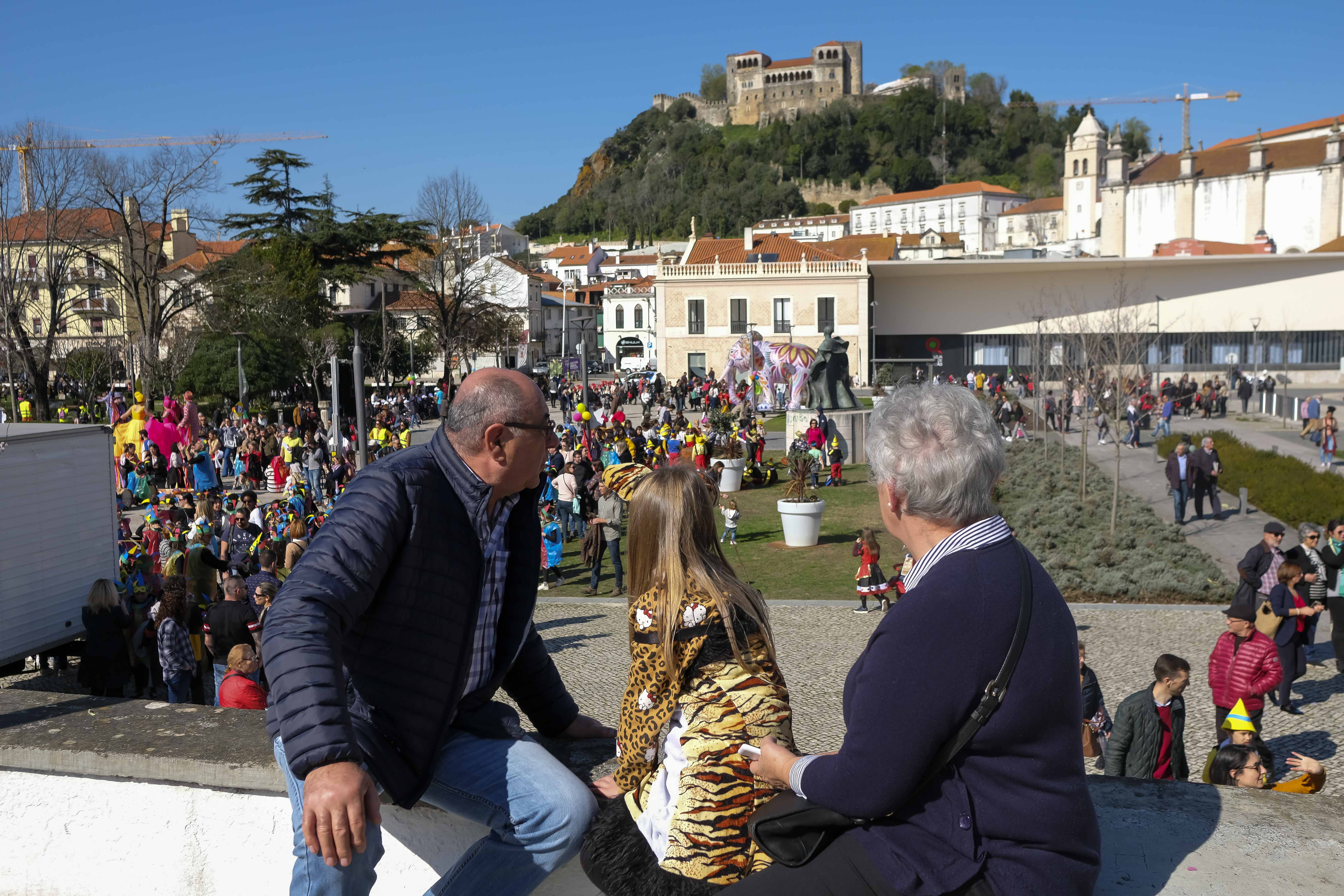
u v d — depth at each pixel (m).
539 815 1.87
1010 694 1.42
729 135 180.00
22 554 8.76
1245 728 5.81
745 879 1.61
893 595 13.95
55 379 51.06
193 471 23.16
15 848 2.53
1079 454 29.77
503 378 1.90
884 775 1.44
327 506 22.56
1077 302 57.47
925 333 59.47
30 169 37.78
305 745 1.53
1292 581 9.53
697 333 56.97
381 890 2.28
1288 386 53.28
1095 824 1.52
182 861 2.41
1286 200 86.12
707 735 1.76
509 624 2.05
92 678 9.57
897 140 162.12
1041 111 172.00
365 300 76.12
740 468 25.39
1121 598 14.41
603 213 165.00
